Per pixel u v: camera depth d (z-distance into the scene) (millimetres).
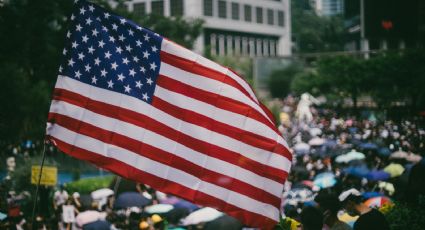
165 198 22406
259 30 162500
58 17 47719
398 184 13680
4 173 35719
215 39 152000
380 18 123375
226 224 12391
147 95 8930
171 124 8906
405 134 49562
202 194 8828
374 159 32312
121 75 8930
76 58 8945
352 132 57750
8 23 45281
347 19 172750
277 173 8875
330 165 31906
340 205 8961
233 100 8898
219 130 8898
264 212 8906
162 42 8930
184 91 8930
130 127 8867
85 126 8867
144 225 14297
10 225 15375
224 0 150500
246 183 8859
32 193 27969
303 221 7840
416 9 122375
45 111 42250
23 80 41438
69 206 21547
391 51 103562
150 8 142500
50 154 44281
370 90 99938
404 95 93562
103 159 8828
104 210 22312
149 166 8844
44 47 47031
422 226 9938
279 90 123812
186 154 8891
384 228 6836
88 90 8914
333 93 106562
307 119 82500
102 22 8977
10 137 40750
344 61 102688
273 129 8922
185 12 141250
